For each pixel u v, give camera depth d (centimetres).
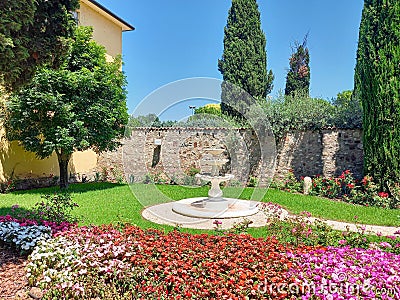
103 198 952
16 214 634
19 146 1129
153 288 330
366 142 962
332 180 1044
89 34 1140
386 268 330
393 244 471
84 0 1358
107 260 378
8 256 441
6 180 1077
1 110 998
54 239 438
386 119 899
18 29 413
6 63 423
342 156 1151
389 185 901
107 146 1171
